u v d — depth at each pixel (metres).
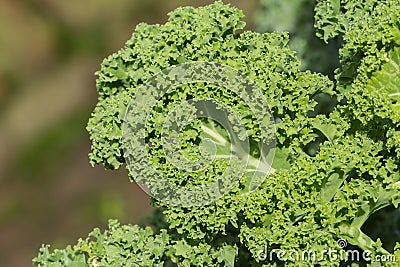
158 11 2.71
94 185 2.42
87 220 2.38
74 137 2.57
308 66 1.74
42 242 2.39
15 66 2.75
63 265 1.58
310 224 1.50
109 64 1.56
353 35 1.52
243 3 2.16
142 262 1.54
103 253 1.57
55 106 2.66
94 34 2.76
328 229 1.51
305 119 1.52
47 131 2.61
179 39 1.52
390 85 1.51
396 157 1.51
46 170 2.51
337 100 1.58
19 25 2.79
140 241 1.55
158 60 1.52
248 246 1.51
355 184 1.50
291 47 1.76
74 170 2.49
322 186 1.50
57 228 2.40
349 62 1.53
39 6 2.81
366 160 1.51
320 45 1.75
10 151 2.58
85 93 2.68
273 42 1.53
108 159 1.54
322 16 1.57
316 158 1.50
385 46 1.51
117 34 2.74
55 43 2.77
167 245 1.55
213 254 1.53
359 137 1.52
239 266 1.58
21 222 2.44
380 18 1.51
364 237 1.52
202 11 1.54
